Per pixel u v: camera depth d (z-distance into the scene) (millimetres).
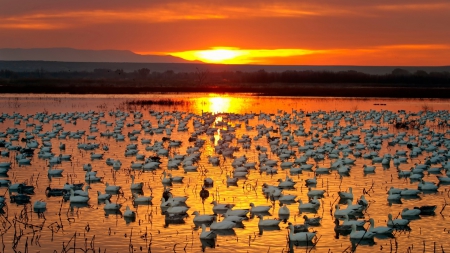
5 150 58438
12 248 28891
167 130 71000
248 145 59594
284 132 69125
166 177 43594
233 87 171000
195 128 73250
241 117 84812
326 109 105000
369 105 112875
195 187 41281
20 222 33062
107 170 47844
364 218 33719
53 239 30250
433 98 130375
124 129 76562
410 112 97062
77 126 79250
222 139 63531
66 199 38219
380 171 47969
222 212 34781
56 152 57281
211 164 50250
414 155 55750
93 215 34531
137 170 47812
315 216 34031
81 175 45656
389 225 31688
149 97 129750
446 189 41281
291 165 49625
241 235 30859
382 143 65188
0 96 125438
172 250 28719
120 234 31062
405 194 39062
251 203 34875
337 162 48500
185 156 51625
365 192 40094
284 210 34094
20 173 46531
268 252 28406
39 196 39000
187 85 184500
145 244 29516
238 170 45156
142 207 36250
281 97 132875
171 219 33469
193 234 31062
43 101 115188
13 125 79688
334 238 30359
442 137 66188
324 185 42281
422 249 28656
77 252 28344
